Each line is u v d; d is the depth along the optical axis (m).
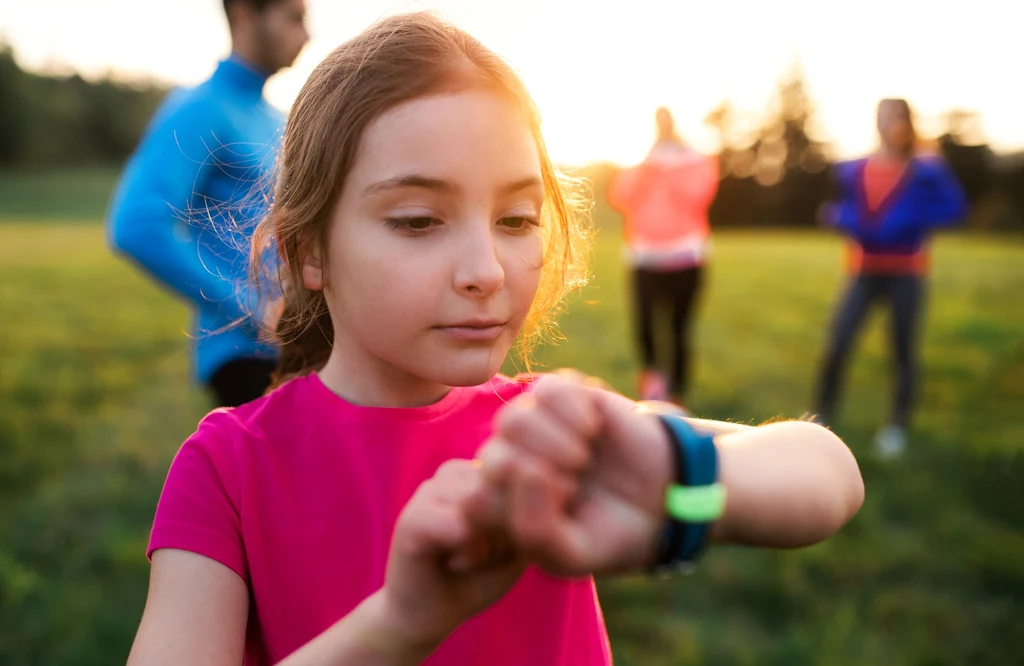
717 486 0.47
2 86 40.62
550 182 1.00
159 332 7.91
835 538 3.09
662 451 0.46
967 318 8.42
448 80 0.76
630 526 0.46
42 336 7.38
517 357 1.17
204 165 2.11
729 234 34.38
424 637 0.50
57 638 2.40
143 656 0.77
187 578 0.82
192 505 0.85
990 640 2.47
